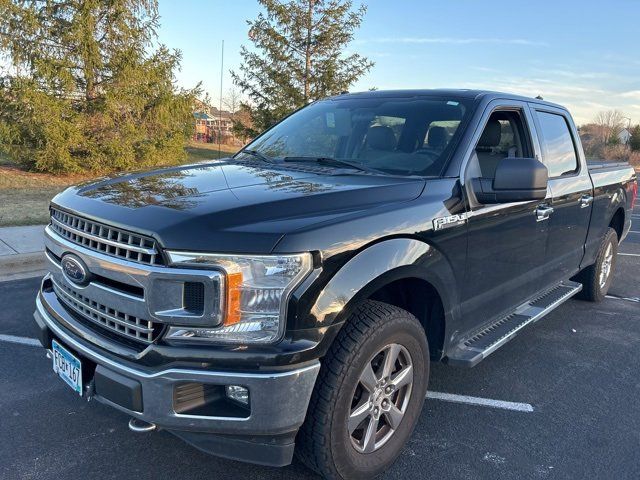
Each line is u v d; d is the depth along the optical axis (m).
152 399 2.25
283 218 2.39
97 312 2.51
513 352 4.68
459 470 2.97
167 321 2.20
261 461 2.33
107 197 2.63
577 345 4.89
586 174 4.99
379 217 2.63
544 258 4.25
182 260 2.18
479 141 3.63
